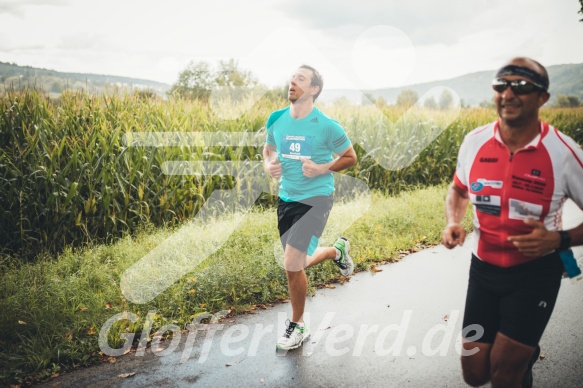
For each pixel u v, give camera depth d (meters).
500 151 2.49
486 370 2.66
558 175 2.37
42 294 4.51
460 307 4.67
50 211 6.34
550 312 2.50
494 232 2.54
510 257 2.51
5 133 6.82
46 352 3.67
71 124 7.17
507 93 2.35
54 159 6.55
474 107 16.23
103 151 6.97
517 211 2.45
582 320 4.29
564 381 3.31
